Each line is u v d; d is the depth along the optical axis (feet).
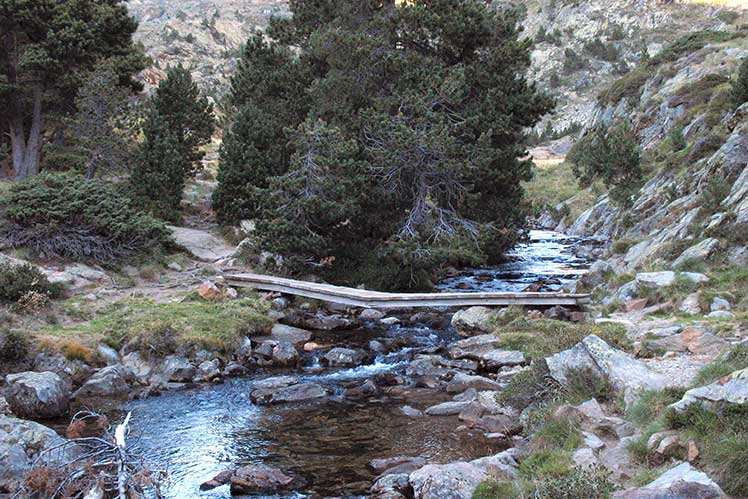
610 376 36.04
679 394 31.71
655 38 476.13
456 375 49.93
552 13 575.79
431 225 87.04
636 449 28.12
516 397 40.40
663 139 165.99
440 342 63.00
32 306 59.06
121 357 54.44
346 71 91.71
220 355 56.54
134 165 101.96
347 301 70.18
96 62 114.01
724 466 24.03
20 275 62.18
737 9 476.54
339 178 81.51
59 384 44.88
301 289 73.26
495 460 31.42
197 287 75.31
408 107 86.99
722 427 26.35
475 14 93.20
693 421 27.55
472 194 86.84
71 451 33.12
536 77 479.41
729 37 197.88
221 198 100.48
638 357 44.11
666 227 80.23
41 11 111.34
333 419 42.45
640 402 32.17
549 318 63.87
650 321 52.47
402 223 88.84
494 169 91.09
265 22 640.58
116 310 63.21
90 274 73.77
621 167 134.92
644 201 118.93
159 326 56.59
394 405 45.01
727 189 72.79
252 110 100.48
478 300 69.92
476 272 100.73
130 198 93.45
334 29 91.50
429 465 30.53
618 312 59.16
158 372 52.95
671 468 25.41
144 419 43.16
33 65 110.22
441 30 92.48
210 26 524.11
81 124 101.71
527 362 51.62
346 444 38.06
